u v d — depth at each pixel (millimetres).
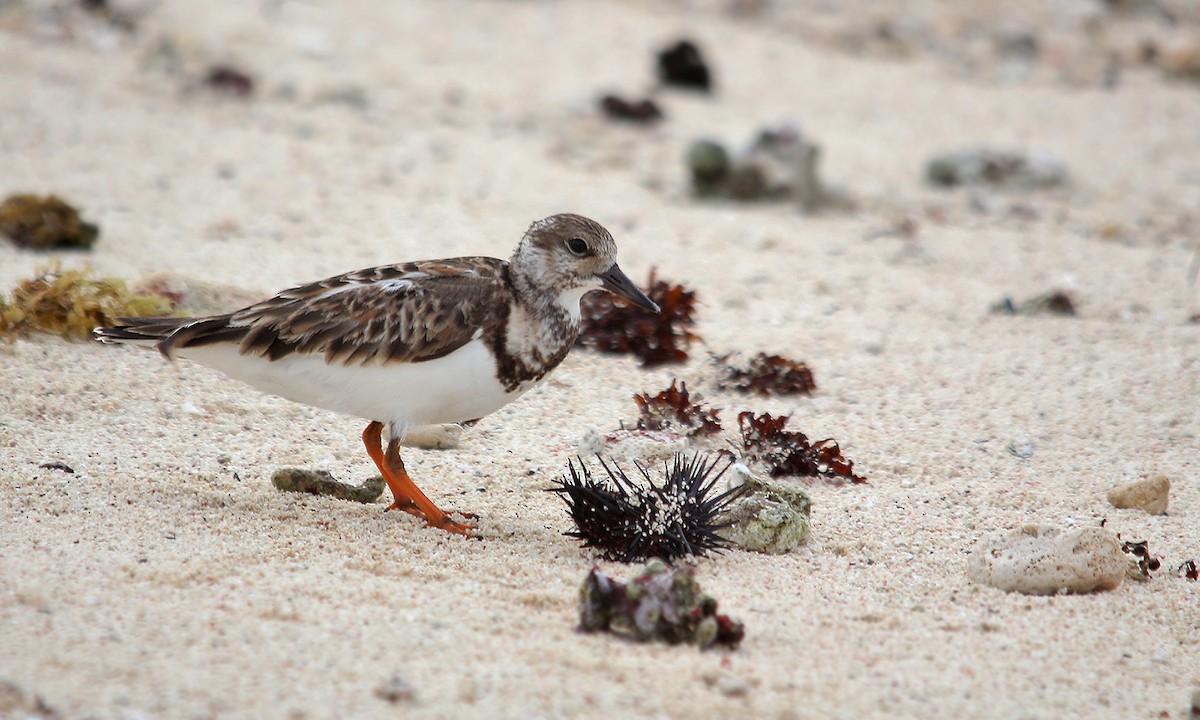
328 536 10469
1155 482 12242
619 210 22188
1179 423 14477
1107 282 19844
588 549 10633
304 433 13078
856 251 21031
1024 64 34469
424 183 22656
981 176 25234
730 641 8820
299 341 10523
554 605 9383
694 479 10805
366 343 10438
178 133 24219
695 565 10391
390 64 29578
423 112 26734
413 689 7762
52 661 7820
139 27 29969
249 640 8312
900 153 27031
